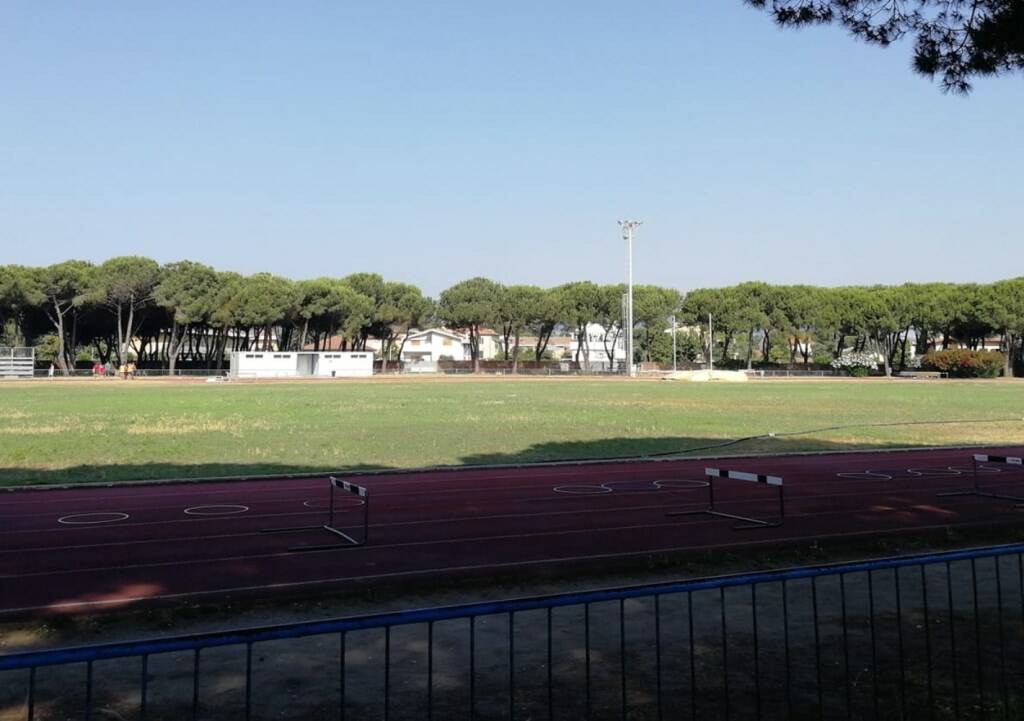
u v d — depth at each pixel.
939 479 18.34
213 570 10.15
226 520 13.23
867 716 5.75
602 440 26.30
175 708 5.97
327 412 36.53
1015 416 36.69
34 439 24.84
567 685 6.40
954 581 9.66
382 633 7.75
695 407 41.75
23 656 3.59
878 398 50.38
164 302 77.69
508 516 13.77
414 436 26.78
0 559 10.62
